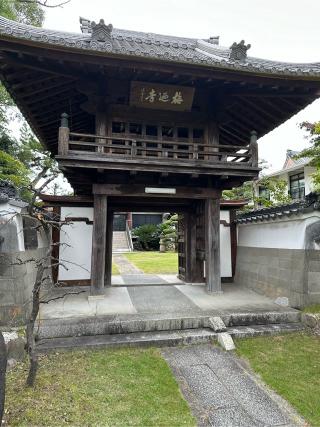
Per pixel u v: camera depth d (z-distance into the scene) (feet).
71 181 23.13
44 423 9.20
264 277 23.66
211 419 9.76
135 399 10.61
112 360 13.44
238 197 56.59
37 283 11.38
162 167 19.65
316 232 19.19
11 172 35.53
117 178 21.52
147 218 97.55
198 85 20.79
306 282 18.90
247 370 13.01
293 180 66.28
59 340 14.96
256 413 10.12
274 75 17.74
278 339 16.07
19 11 35.88
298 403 10.63
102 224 21.25
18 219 16.39
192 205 28.45
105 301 20.80
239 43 18.60
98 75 19.31
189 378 12.28
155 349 14.82
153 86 19.21
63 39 15.14
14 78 18.12
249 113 24.06
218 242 23.02
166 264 46.01
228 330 16.55
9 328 14.92
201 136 24.38
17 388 10.97
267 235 23.66
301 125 24.84
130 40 26.68
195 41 31.32
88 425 9.19
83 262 26.81
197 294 23.31
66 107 22.61
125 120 21.06
